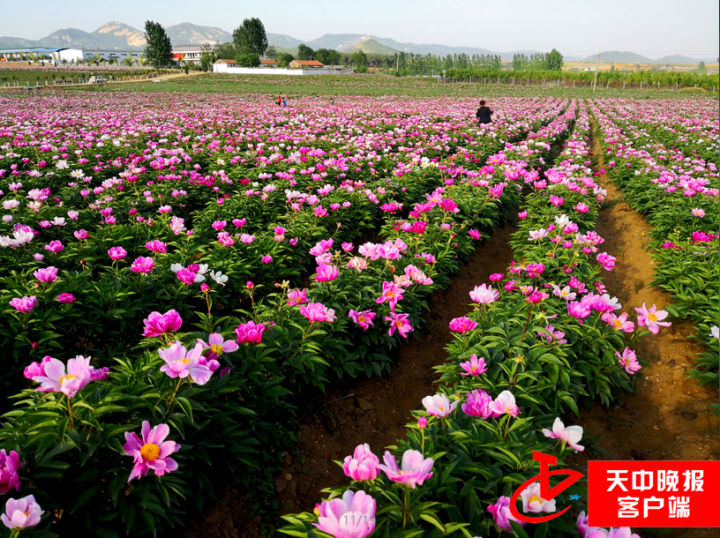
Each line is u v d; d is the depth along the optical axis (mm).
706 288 5535
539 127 23656
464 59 157000
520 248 7957
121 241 6719
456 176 11523
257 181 10859
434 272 6113
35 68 105875
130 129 17469
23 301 3734
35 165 12047
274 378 3734
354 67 145000
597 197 9711
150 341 3529
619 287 7105
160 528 2633
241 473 3377
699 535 3014
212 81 79375
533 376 3826
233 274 5812
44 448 2441
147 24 106688
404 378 4953
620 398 4457
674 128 21828
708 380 4355
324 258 4723
